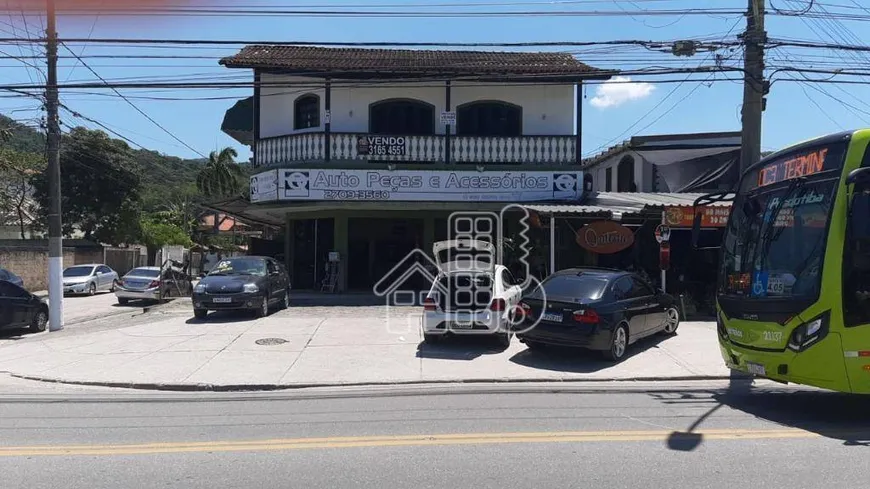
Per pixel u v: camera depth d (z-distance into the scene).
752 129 10.90
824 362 6.18
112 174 35.97
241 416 6.77
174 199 63.44
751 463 5.07
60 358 10.37
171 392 8.27
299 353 10.49
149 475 4.83
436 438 5.80
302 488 4.54
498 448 5.49
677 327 12.78
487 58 22.05
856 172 5.98
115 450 5.48
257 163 20.23
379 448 5.50
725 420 6.50
